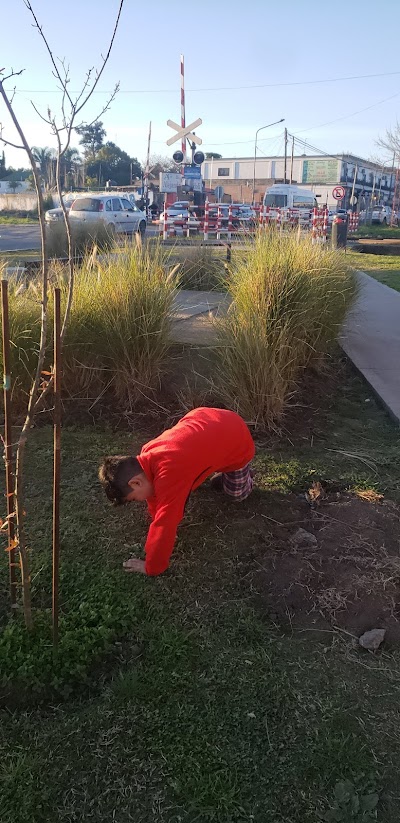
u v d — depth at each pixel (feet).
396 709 7.20
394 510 11.27
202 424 9.71
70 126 6.47
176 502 8.70
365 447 14.07
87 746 6.69
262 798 6.18
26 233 83.46
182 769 6.44
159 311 16.11
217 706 7.17
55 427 6.84
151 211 91.35
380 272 44.11
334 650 8.05
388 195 217.77
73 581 9.16
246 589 9.12
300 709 7.16
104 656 7.81
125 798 6.18
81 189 141.59
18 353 14.83
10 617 8.33
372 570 9.57
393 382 17.89
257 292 16.31
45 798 6.15
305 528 10.72
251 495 11.72
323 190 155.74
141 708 7.13
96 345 15.79
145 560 9.41
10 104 5.92
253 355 14.83
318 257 19.31
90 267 17.39
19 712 7.16
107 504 11.31
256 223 27.27
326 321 18.71
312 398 17.03
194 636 8.18
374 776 6.40
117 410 15.71
